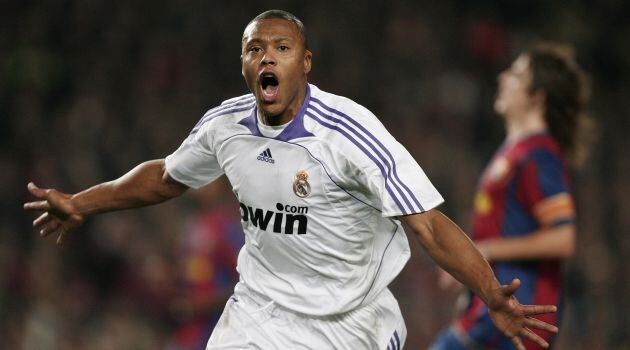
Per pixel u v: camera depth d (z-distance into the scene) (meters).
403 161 12.28
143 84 44.03
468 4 51.66
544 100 18.72
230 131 12.87
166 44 45.22
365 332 13.37
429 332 34.41
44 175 38.41
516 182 18.12
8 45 44.25
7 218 37.59
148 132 41.84
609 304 38.41
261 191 12.72
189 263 25.56
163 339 35.16
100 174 39.34
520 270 18.02
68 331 34.50
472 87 48.19
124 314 35.56
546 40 51.78
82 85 43.75
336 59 46.75
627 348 36.97
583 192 42.38
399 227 13.37
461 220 41.03
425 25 50.03
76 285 35.69
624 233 42.56
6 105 42.41
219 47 46.16
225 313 13.97
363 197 12.55
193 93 44.41
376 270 13.25
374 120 12.47
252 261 13.61
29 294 35.09
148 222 37.41
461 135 46.28
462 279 12.09
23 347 33.62
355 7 48.91
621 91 51.22
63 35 45.12
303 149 12.35
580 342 36.56
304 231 12.70
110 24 45.59
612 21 53.34
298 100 12.52
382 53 48.22
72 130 40.47
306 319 13.24
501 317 11.95
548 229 17.80
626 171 46.12
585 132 19.22
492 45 50.25
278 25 12.33
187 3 46.75
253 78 12.34
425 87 47.53
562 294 18.31
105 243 36.44
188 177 14.09
